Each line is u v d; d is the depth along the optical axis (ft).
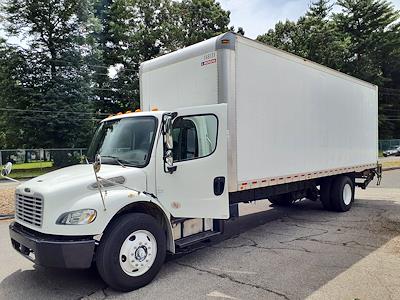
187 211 16.94
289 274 16.15
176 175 16.63
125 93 117.70
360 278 15.48
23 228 15.30
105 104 119.34
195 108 17.44
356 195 40.93
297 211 32.22
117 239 14.30
